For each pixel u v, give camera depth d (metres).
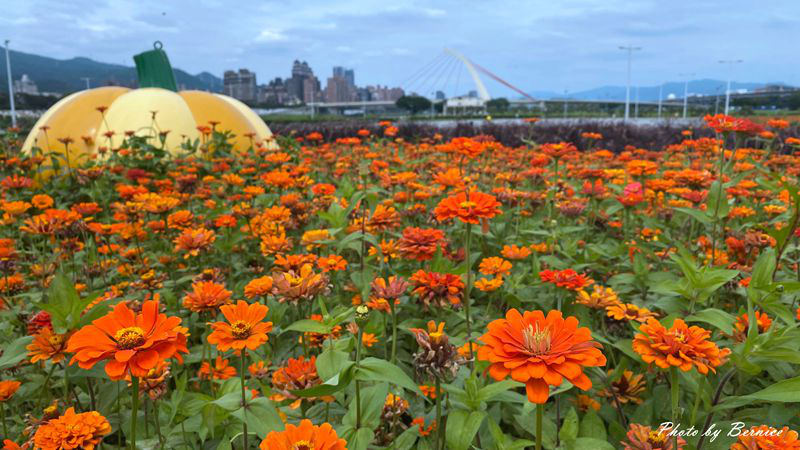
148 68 12.88
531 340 1.45
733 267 3.41
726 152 6.59
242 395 1.87
